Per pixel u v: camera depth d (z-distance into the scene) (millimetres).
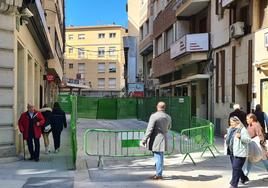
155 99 30703
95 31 101562
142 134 13062
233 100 22531
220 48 24781
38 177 10758
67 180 10438
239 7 21906
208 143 14945
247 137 9516
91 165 12859
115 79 99812
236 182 9617
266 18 19688
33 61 21047
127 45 54250
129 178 10805
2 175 10961
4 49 13242
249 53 20688
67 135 22516
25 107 16641
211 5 26422
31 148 13422
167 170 12102
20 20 14742
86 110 40156
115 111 40062
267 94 19203
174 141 15625
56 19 35406
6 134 13219
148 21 47062
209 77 26406
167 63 35031
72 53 102312
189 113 21969
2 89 13234
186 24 31734
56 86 55844
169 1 35344
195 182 10406
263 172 11883
